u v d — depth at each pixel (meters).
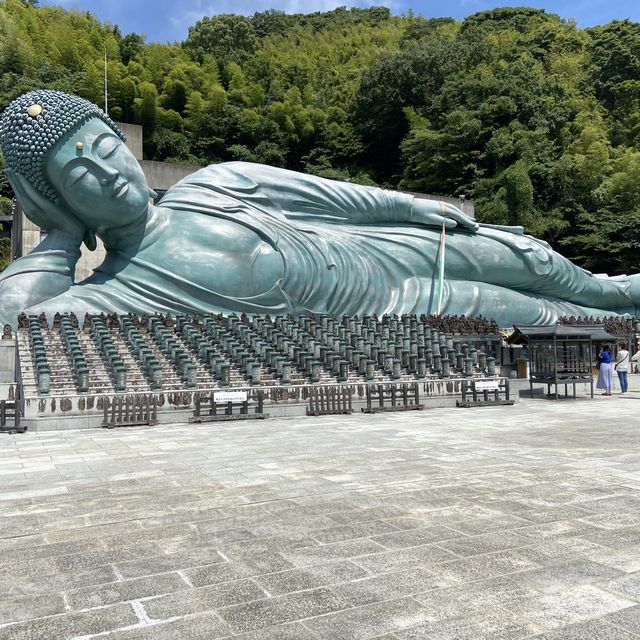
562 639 3.97
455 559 5.41
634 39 63.84
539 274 28.62
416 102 61.00
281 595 4.71
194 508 7.15
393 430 13.54
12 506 7.31
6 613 4.46
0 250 42.78
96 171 21.03
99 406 15.06
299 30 99.25
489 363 21.27
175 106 62.81
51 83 53.12
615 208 48.69
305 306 24.75
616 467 9.22
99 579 5.07
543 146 51.03
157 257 23.14
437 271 27.52
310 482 8.40
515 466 9.35
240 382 17.62
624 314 31.69
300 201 26.44
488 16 83.12
